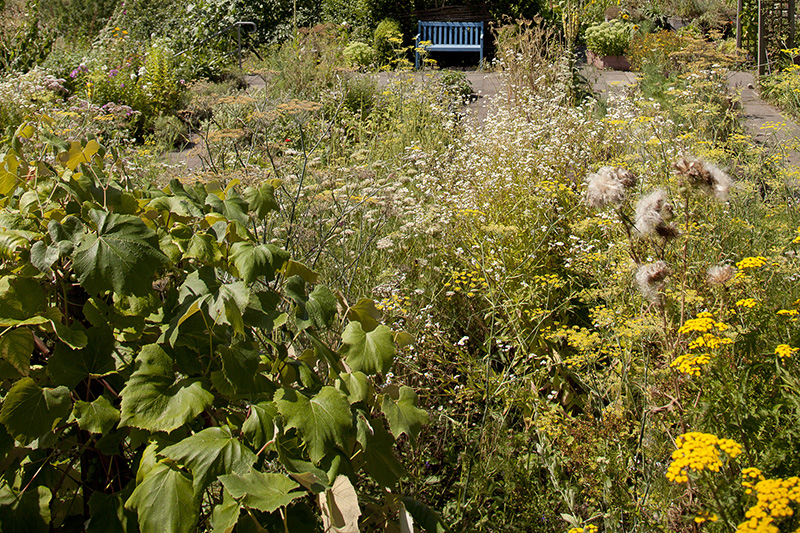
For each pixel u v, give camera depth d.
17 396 1.42
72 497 1.75
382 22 15.62
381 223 4.05
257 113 4.90
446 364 3.27
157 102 9.41
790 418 2.10
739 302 2.47
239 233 1.87
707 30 16.11
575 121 6.08
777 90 8.74
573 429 2.58
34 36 11.25
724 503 1.81
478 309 3.71
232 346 1.56
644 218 2.47
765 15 11.89
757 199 4.47
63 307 1.70
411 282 3.81
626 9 16.84
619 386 2.70
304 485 1.49
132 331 1.65
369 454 1.74
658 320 2.64
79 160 1.83
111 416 1.51
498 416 2.82
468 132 6.30
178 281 1.83
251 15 16.30
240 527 1.49
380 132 7.66
